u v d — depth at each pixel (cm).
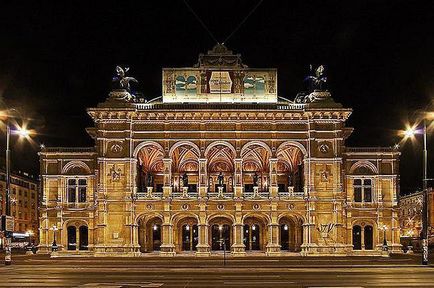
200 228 7919
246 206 7975
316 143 8012
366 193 8356
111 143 7994
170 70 8319
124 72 8306
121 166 7975
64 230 8225
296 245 8381
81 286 3597
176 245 8306
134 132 8025
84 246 8231
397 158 8356
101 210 7894
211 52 8400
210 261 6725
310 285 3656
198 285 3678
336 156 8000
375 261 6644
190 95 8275
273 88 8306
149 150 8894
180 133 8025
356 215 8250
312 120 8006
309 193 7944
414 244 10638
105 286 3600
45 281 3972
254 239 8569
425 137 6269
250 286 3594
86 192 8300
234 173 8025
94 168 8281
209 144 8006
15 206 13938
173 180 9156
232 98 8281
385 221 8269
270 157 8000
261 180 9294
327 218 7969
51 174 8306
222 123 8031
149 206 7962
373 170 8325
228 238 8375
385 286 3569
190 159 9188
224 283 3825
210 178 9256
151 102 8381
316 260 6831
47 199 8294
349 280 4038
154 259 7150
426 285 3634
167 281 3994
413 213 15888
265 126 8044
